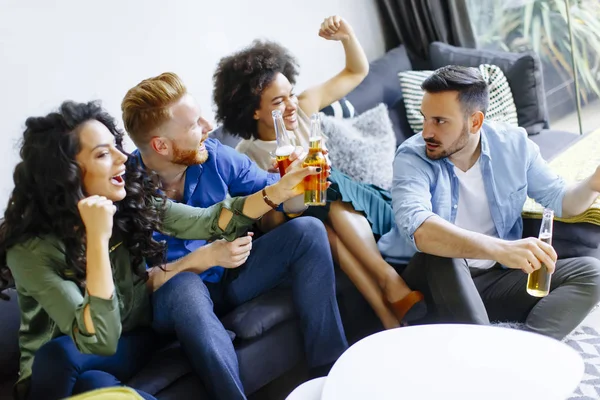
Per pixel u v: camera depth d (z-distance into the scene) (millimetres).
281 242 2240
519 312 2389
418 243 2217
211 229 2133
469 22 3805
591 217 2371
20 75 2561
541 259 2043
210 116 3256
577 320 2289
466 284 2193
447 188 2393
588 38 3623
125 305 2045
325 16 3678
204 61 3174
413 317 2414
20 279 1867
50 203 1853
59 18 2648
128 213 2012
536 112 3389
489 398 1622
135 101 2184
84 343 1785
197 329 1996
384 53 3979
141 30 2916
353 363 1797
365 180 2969
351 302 2545
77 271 1879
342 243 2559
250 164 2482
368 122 3119
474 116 2275
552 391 1633
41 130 1857
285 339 2264
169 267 2174
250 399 2379
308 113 2910
